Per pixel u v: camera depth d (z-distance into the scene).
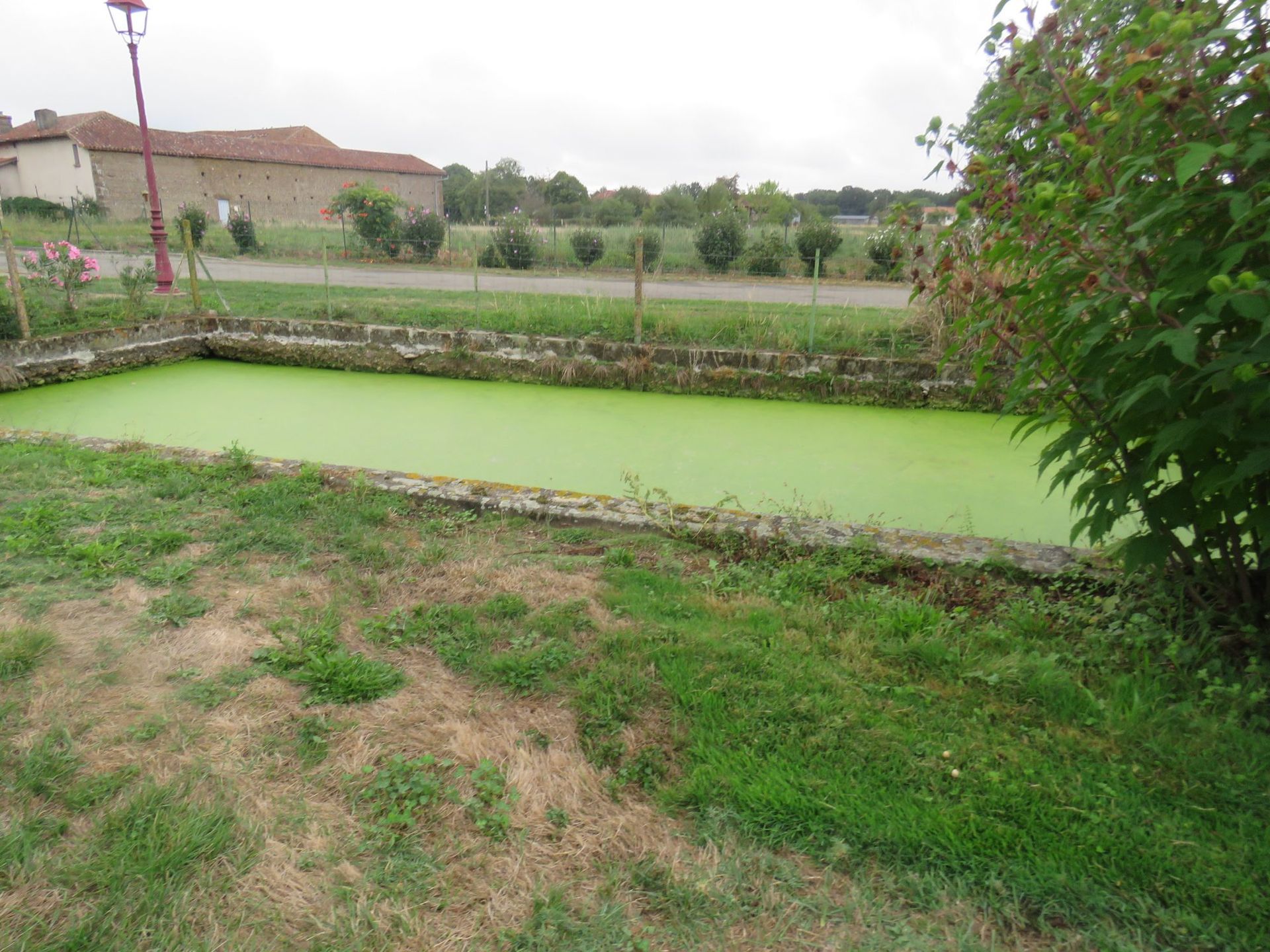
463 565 3.55
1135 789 2.16
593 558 3.68
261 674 2.71
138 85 11.46
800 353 7.87
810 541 3.72
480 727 2.47
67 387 8.14
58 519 3.86
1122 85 2.20
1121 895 1.86
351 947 1.75
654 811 2.15
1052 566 3.37
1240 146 2.15
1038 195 2.29
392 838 2.03
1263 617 2.74
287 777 2.25
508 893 1.89
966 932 1.79
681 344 8.45
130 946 1.73
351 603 3.23
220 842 1.99
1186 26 2.00
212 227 24.58
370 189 18.31
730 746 2.37
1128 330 2.50
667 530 3.97
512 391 8.23
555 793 2.21
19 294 8.06
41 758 2.26
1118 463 2.73
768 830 2.07
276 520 3.97
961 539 3.66
